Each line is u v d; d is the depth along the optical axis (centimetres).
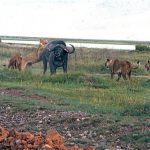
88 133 1656
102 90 2747
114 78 3522
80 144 1461
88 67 4319
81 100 2331
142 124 1708
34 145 1147
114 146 1487
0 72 3275
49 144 1160
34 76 3216
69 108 2036
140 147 1477
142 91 2814
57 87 2788
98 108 2067
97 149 1404
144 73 4119
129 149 1457
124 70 3388
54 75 3206
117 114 1936
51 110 1975
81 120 1788
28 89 2580
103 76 3644
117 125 1691
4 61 4678
